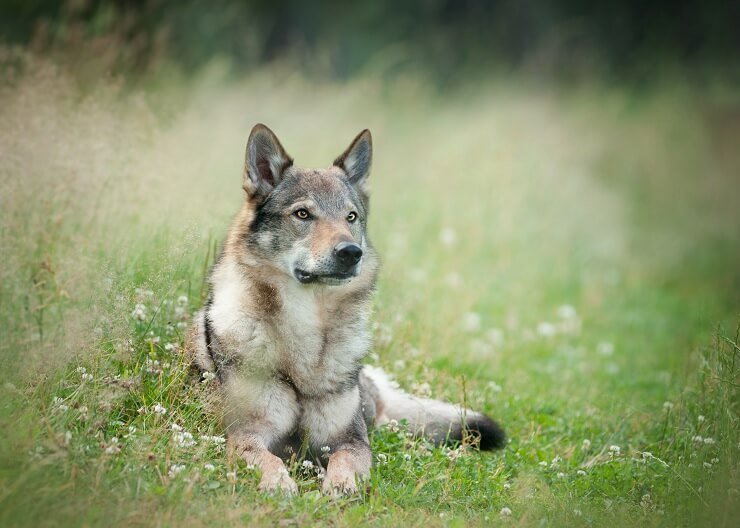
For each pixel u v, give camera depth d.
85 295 10.27
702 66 45.31
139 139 14.20
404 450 10.88
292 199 10.65
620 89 39.78
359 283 10.86
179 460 9.16
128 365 10.67
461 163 25.89
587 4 49.09
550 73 40.41
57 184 12.29
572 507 9.62
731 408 10.72
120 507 7.96
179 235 11.88
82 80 17.31
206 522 8.20
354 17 42.12
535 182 26.98
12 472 7.95
